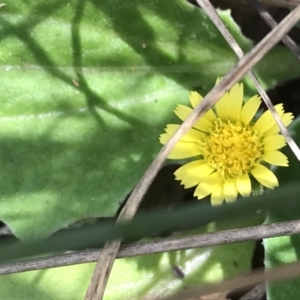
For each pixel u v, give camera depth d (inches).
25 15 3.2
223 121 2.9
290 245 3.0
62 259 2.6
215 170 2.9
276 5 3.1
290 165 3.1
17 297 3.2
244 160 2.8
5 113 3.2
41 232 3.2
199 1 2.8
